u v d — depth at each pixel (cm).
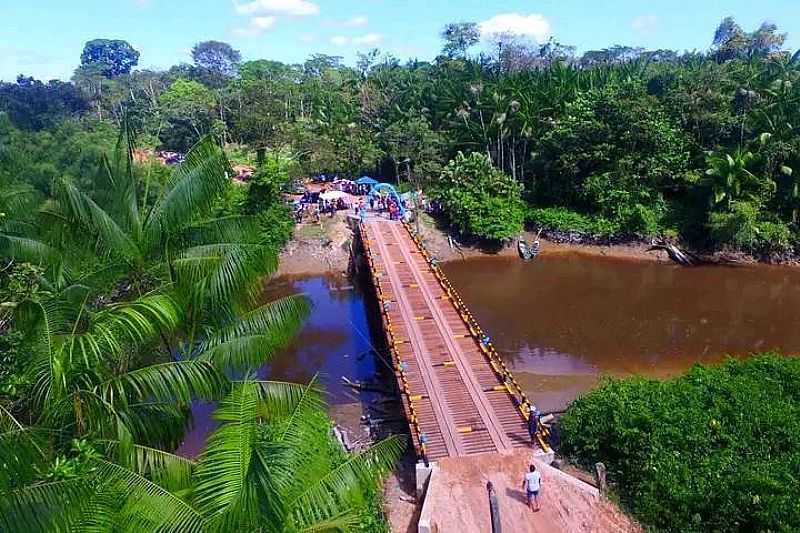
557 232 4888
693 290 4028
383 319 2844
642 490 1752
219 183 1477
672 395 2044
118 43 14700
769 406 1959
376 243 4150
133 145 1616
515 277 4350
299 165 5831
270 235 4466
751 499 1563
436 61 8625
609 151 4719
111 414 1102
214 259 1366
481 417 2073
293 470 944
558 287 4138
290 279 4434
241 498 745
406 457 2075
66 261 1446
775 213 4438
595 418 1994
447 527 1627
